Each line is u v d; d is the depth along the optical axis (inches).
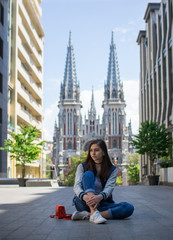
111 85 4968.0
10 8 1574.8
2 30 1288.1
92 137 4968.0
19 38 1669.5
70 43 5339.6
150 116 1664.6
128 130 5290.4
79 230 204.5
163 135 1204.5
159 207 356.2
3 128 1275.8
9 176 1480.1
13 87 1557.6
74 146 4911.4
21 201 454.3
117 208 241.6
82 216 242.5
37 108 2190.0
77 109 4953.3
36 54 2155.5
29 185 1131.9
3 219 265.9
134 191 736.3
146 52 1792.6
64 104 4943.4
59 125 4943.4
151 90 1680.6
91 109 5049.2
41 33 2321.6
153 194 615.8
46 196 561.3
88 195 231.0
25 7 1931.6
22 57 1777.8
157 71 1509.6
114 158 4783.5
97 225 221.0
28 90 2054.6
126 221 237.9
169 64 1299.2
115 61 5108.3
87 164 246.1
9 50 1555.1
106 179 243.6
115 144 4842.5
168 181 1107.3
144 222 233.3
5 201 455.8
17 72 1646.2
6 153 1286.9
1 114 1264.8
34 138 1115.9
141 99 1937.7
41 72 2357.3
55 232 200.2
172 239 175.5
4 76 1302.9
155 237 180.7
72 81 5059.1
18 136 1093.1
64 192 701.3
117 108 4886.8
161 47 1425.9
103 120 4992.6
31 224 235.1
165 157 1290.6
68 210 326.6
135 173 3649.1
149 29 1742.1
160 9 1556.3
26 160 1108.5
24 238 184.1
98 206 245.3
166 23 1412.4
